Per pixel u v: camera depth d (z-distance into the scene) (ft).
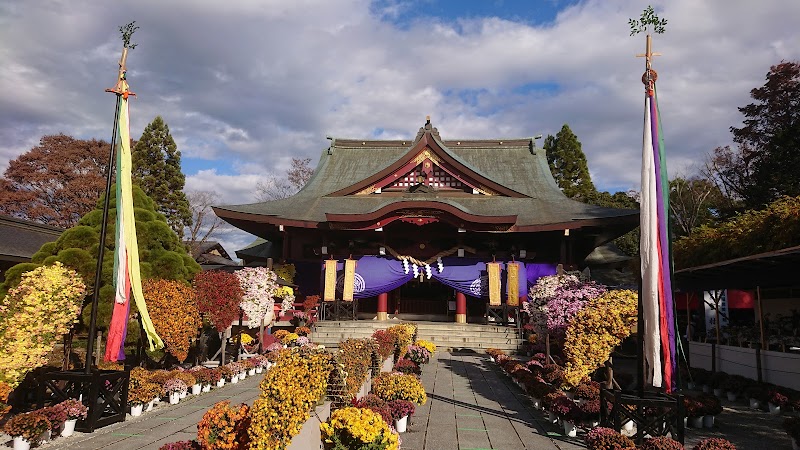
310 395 23.57
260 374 59.52
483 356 80.02
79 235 46.85
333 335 90.07
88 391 34.35
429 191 105.19
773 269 48.88
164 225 55.47
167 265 53.01
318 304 100.22
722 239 65.77
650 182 31.12
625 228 91.66
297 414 21.93
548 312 48.01
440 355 79.56
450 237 102.63
